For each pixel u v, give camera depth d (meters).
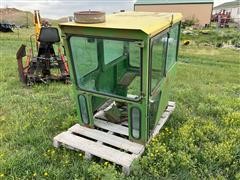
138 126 3.54
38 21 6.90
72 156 3.60
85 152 3.55
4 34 20.05
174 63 4.69
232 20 38.69
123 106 4.45
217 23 36.34
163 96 4.12
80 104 3.87
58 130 4.27
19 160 3.36
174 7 37.03
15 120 4.48
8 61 8.72
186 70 9.34
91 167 3.25
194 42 20.70
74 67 3.57
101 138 3.79
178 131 4.12
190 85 6.94
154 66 3.38
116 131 3.92
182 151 3.61
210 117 4.83
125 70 4.07
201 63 12.27
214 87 6.88
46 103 5.30
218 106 5.21
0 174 3.14
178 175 3.24
